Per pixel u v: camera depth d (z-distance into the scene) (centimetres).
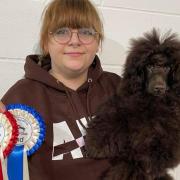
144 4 174
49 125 119
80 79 128
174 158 113
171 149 112
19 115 117
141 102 116
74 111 122
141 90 118
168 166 113
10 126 115
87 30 119
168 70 116
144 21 175
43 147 117
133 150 111
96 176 114
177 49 117
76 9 118
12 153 114
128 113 114
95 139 114
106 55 171
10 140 114
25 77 127
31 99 120
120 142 112
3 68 158
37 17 159
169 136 111
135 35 175
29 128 116
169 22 180
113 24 170
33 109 118
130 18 173
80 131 120
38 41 160
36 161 117
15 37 158
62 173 115
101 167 115
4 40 156
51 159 117
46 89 123
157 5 176
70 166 114
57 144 118
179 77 117
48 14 121
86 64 123
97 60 135
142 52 117
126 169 112
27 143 115
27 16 157
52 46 121
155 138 110
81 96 127
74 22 117
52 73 129
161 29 179
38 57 131
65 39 118
